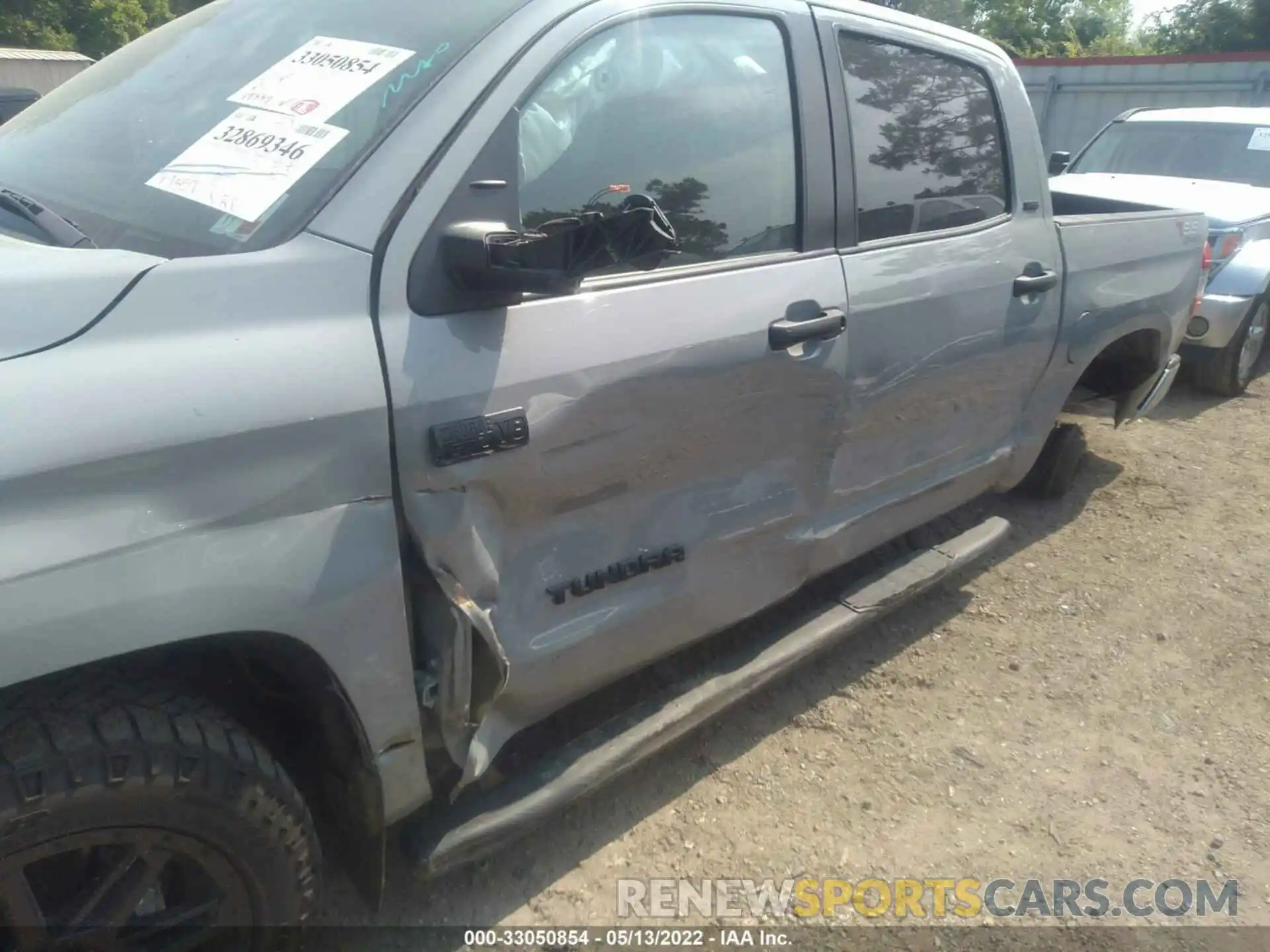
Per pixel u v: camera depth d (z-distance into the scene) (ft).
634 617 7.44
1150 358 13.94
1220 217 20.48
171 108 6.89
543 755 8.07
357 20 6.89
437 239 5.74
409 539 5.72
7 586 4.27
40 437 4.40
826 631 9.31
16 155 7.30
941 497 10.89
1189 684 10.86
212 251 5.65
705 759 9.11
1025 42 130.62
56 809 4.56
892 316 8.87
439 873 6.47
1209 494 16.08
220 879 5.33
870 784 8.96
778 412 8.02
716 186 7.59
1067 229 11.48
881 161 9.01
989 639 11.49
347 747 5.84
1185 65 46.42
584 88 6.68
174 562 4.72
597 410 6.53
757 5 8.02
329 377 5.25
